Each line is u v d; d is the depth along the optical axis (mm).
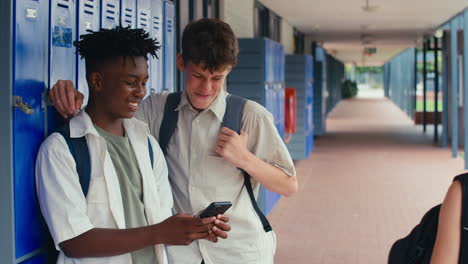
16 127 1963
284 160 2289
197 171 2275
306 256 5340
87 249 1755
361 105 36125
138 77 1891
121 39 1848
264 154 2297
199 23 2100
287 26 14555
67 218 1740
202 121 2279
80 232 1743
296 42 16688
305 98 11414
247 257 2291
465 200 1994
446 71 13688
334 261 5199
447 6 11172
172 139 2328
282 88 8117
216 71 2090
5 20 1948
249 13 9156
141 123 2039
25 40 2016
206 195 2277
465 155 10414
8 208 1946
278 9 11836
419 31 16531
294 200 7812
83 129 1831
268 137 2279
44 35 2129
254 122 2271
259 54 6844
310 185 8914
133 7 2879
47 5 2146
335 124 21266
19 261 1995
